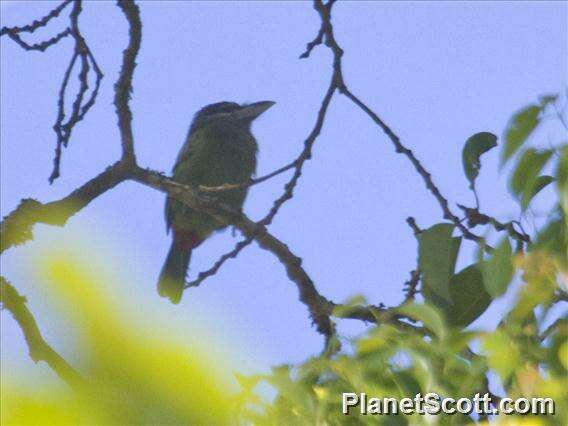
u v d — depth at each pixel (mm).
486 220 6242
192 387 2230
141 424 2139
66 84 7578
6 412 2131
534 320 4051
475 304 5234
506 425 3639
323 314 8062
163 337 2252
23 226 6922
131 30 7672
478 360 3832
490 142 5914
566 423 3611
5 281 5129
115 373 2193
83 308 2248
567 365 3670
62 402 2154
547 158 4449
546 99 4512
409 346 3916
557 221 4309
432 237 5078
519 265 4066
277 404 3867
